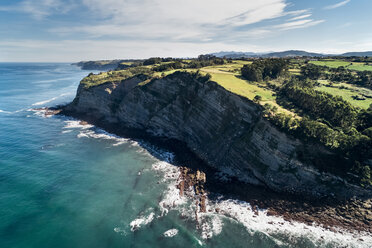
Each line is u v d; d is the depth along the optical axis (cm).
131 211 4012
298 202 4112
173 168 5550
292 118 4881
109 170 5375
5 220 3666
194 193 4562
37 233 3456
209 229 3653
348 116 4650
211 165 5638
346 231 3553
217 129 6172
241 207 4147
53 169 5312
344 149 4091
